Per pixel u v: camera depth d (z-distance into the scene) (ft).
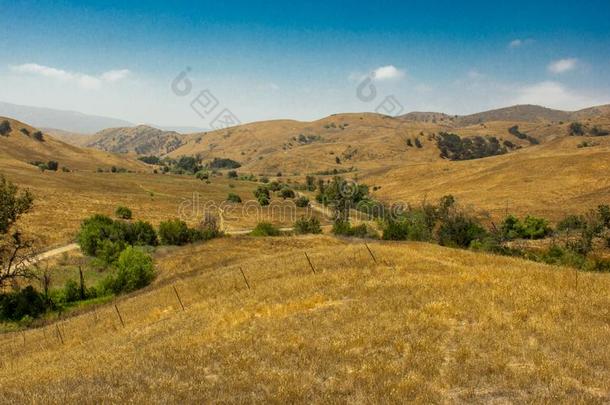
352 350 50.80
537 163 540.52
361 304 67.41
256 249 179.32
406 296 69.00
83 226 261.24
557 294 65.26
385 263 99.30
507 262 98.78
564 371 41.57
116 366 54.85
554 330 51.70
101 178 609.42
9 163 605.73
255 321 68.03
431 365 44.55
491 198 458.91
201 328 70.18
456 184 554.46
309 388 41.11
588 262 163.73
